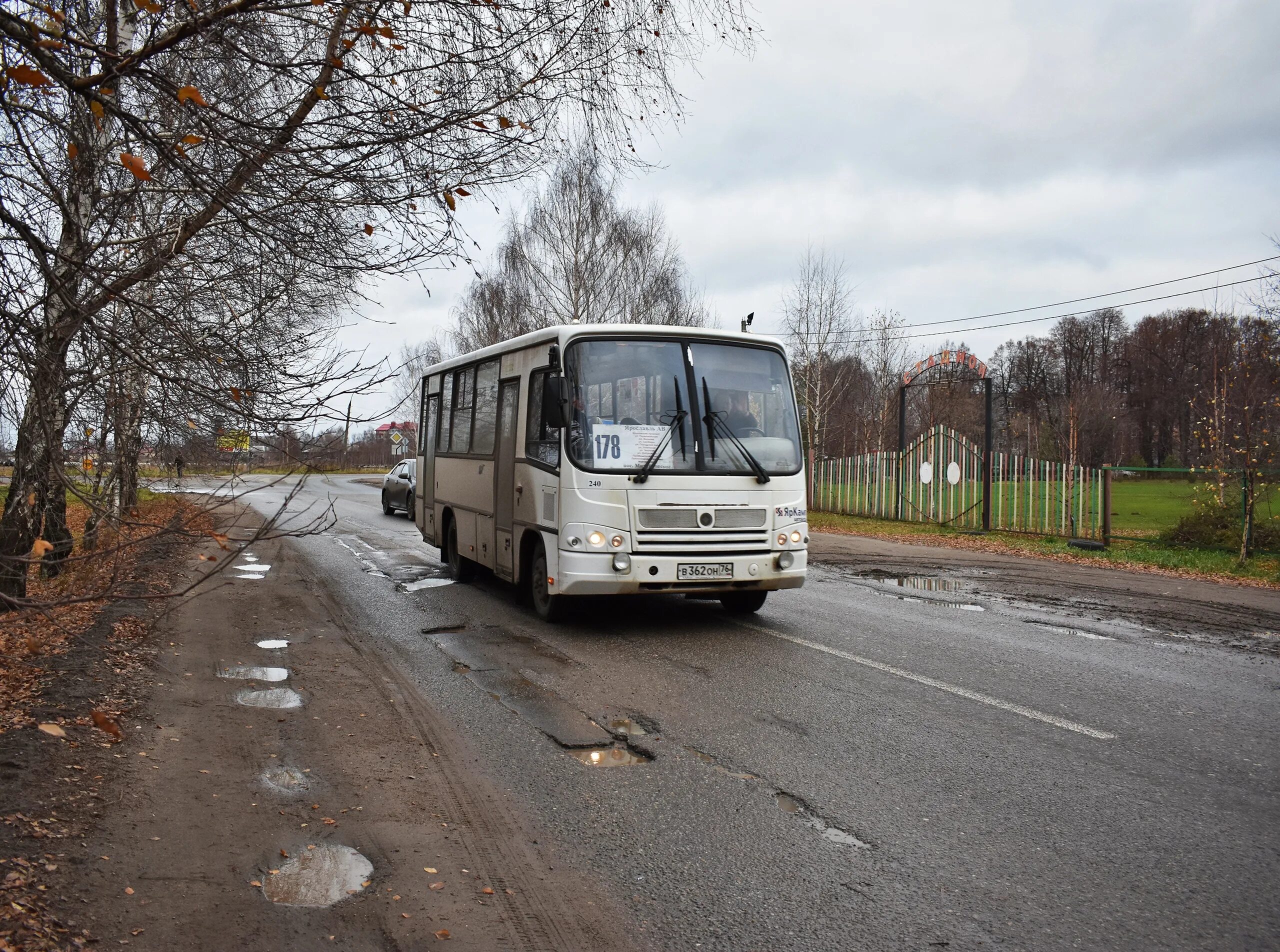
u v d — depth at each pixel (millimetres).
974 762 5348
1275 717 6352
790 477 9430
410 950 3254
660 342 9391
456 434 13305
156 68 4723
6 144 4438
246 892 3641
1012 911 3598
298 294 5438
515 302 36031
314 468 4781
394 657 8070
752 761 5359
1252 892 3758
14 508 4883
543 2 5027
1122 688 7121
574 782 5008
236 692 6750
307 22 4551
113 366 4605
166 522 3773
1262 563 15875
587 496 8836
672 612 10430
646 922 3496
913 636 9117
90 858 3777
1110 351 76250
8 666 6676
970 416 57312
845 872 3926
